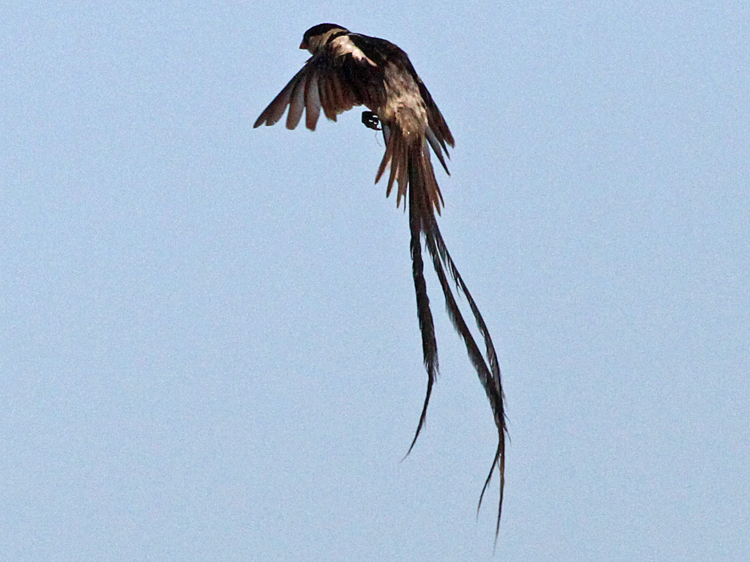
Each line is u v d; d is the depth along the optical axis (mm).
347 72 11430
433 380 10109
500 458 9992
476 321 10383
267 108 11281
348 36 11898
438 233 10945
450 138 11906
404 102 11383
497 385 10195
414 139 11266
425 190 11141
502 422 10094
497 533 10047
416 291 10586
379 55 11602
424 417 10016
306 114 11297
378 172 11031
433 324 10398
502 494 9984
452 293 10602
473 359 10234
